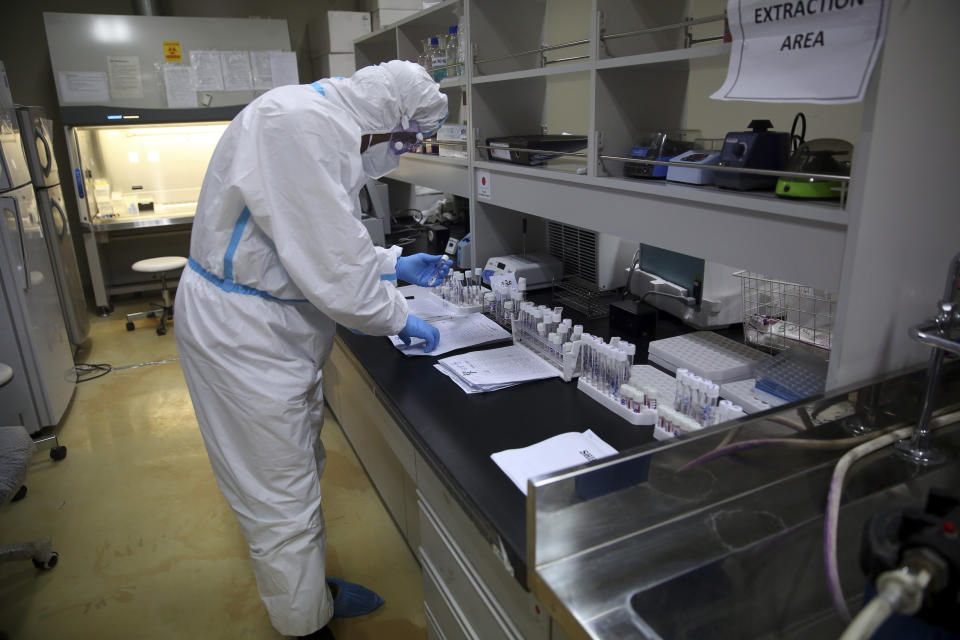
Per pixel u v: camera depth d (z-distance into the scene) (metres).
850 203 0.93
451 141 2.33
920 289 1.05
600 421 1.28
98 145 4.41
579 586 0.79
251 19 4.25
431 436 1.23
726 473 0.93
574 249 2.15
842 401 1.01
